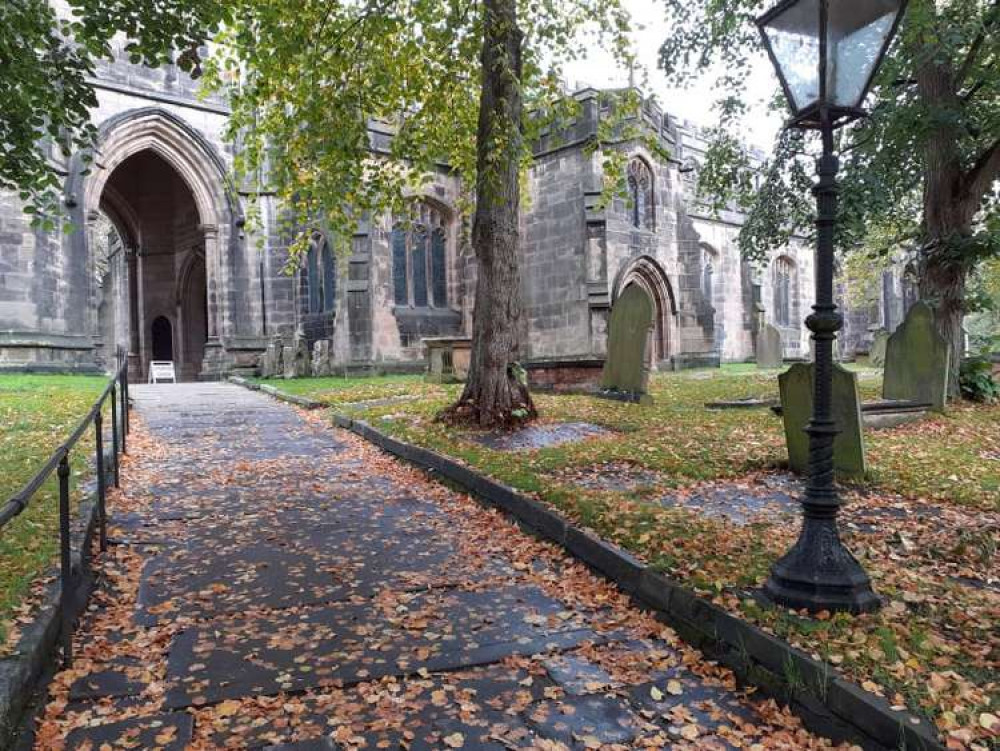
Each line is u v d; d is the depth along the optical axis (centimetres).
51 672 368
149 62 697
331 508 708
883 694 323
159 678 373
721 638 404
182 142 2455
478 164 1070
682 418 1164
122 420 943
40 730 318
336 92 1237
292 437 1122
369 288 2325
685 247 2709
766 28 422
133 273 3256
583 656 406
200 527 638
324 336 2489
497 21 999
